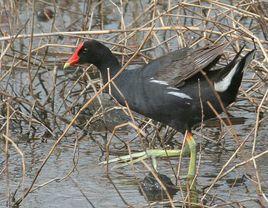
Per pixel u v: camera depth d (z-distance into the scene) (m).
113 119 13.05
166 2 17.09
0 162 11.34
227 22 15.30
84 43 11.71
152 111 11.12
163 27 12.65
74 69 15.20
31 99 13.87
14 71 14.90
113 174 10.87
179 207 9.71
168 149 11.83
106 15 17.44
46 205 9.75
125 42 13.59
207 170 10.94
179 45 13.29
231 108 13.38
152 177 10.57
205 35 12.85
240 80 10.49
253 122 12.83
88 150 11.84
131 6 17.98
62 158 11.51
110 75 11.62
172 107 10.89
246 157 11.26
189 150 11.09
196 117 10.95
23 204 9.79
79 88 14.38
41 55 15.55
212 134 12.45
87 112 13.41
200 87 10.65
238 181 10.48
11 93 13.74
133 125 9.73
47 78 14.87
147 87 10.96
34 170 10.99
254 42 11.50
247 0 14.84
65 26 17.05
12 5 15.91
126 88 11.20
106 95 13.92
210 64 10.71
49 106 13.61
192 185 10.11
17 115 12.82
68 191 10.23
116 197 10.03
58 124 13.01
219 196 9.96
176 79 10.70
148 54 15.35
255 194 9.98
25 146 12.01
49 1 18.39
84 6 17.77
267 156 11.29
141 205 9.66
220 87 10.54
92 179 10.68
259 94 13.40
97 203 9.82
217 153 11.64
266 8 14.90
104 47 11.66
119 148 11.93
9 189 10.09
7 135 10.57
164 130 12.81
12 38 12.84
